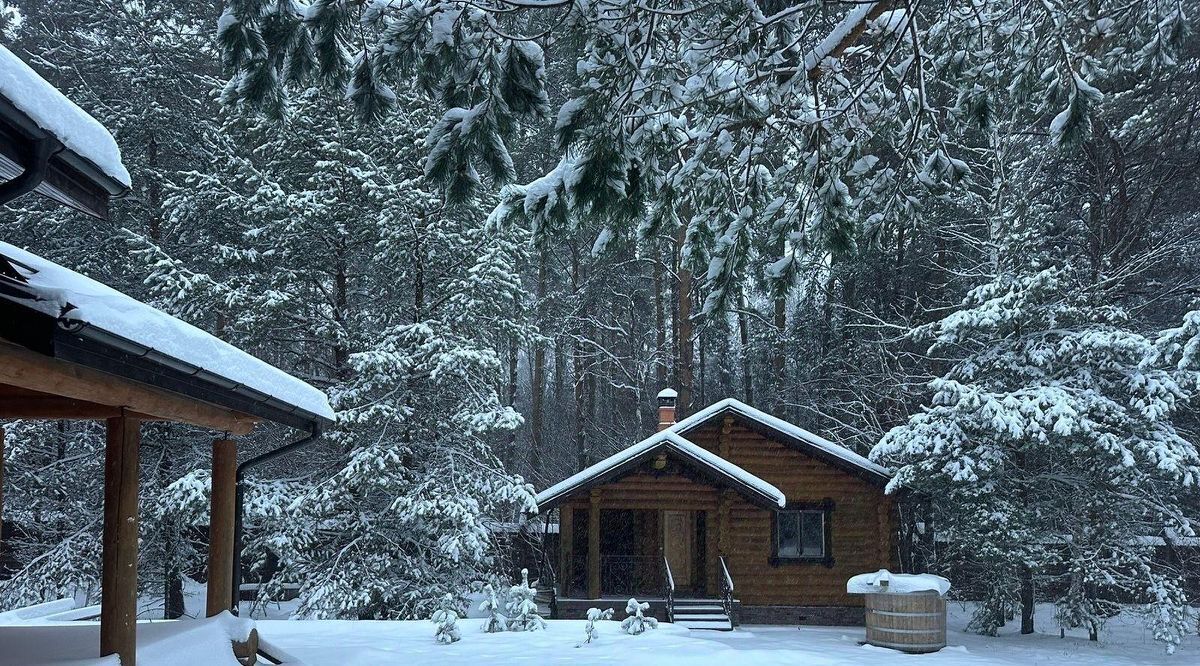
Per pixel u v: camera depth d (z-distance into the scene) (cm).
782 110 802
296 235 2309
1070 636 2316
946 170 886
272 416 856
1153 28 899
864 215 995
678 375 3912
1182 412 2484
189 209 2302
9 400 703
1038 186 2611
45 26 2858
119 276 2552
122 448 686
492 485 2280
